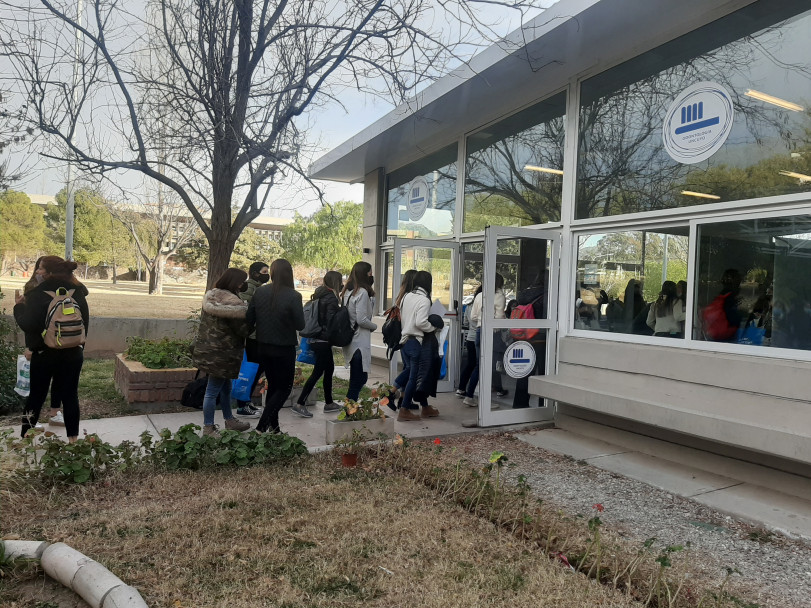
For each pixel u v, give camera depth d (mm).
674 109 5688
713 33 5332
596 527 3242
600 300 6441
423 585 2918
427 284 6871
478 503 3941
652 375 5605
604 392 5719
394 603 2768
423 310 6656
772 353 4730
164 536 3377
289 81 6523
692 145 5496
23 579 2973
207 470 4555
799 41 4684
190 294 39688
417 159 10945
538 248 6734
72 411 4918
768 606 2879
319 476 4555
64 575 2871
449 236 9664
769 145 4871
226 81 6344
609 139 6395
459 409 7520
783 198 4676
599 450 5746
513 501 3918
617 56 6258
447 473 4453
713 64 5324
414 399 7129
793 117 4703
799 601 2945
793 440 4113
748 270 4949
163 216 34094
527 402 6750
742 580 3170
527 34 5875
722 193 5227
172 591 2805
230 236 7461
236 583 2898
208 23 6258
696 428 4785
